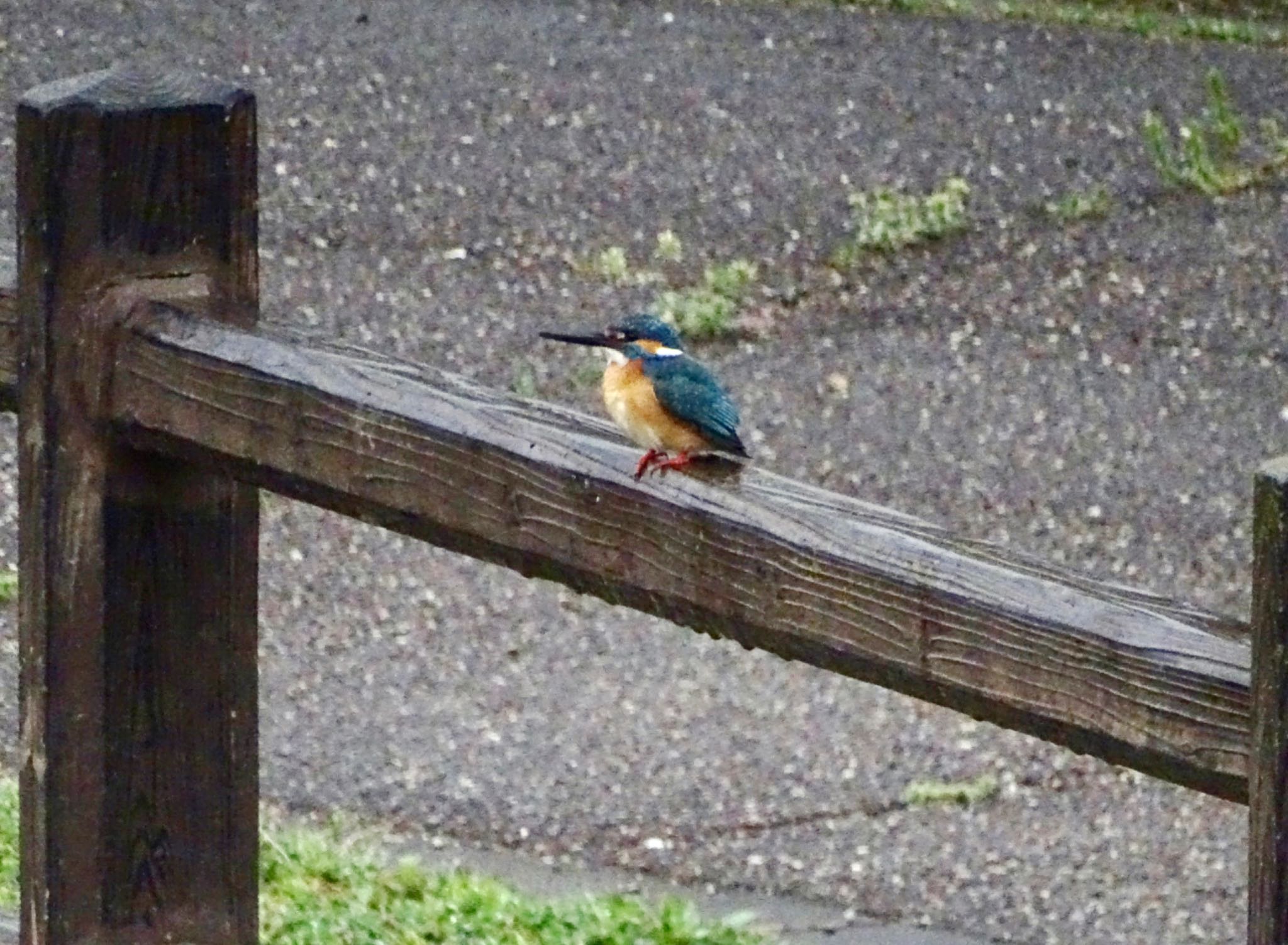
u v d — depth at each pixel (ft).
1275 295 54.29
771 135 60.34
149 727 19.16
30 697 19.04
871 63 64.59
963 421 49.19
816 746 37.65
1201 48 66.18
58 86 18.58
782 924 31.94
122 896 19.24
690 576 15.89
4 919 21.27
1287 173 59.41
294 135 59.36
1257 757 12.35
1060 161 59.52
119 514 18.83
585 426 17.07
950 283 54.60
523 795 35.78
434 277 53.36
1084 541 45.09
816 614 15.15
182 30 65.10
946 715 38.73
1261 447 48.49
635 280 53.78
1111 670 13.47
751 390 49.90
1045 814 35.70
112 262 18.56
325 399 17.63
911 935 31.81
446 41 65.36
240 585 19.26
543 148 59.36
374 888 30.40
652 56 64.85
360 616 41.70
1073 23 67.41
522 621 41.73
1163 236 56.54
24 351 18.74
